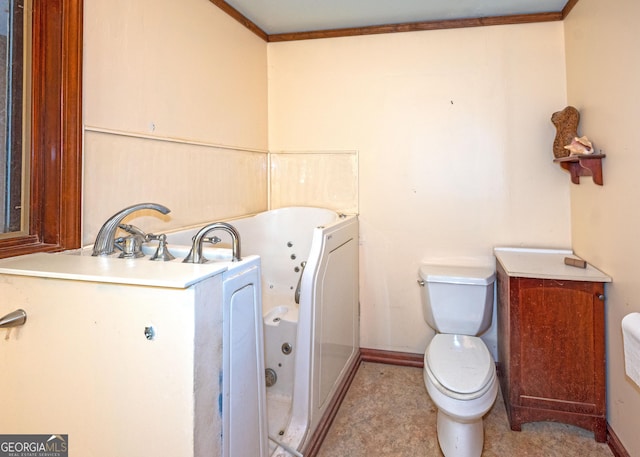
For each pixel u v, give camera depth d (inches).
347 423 75.3
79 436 36.5
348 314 90.1
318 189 105.0
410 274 99.3
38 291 36.7
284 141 106.9
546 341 71.2
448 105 95.0
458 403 59.5
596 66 71.1
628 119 59.5
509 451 66.9
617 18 62.5
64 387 36.5
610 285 66.7
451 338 77.7
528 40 89.8
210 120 80.4
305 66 104.3
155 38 64.0
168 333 32.7
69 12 48.5
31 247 46.7
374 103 99.9
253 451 42.7
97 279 34.2
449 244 96.6
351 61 100.9
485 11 88.7
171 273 34.5
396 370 98.0
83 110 50.6
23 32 47.4
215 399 35.3
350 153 102.1
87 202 51.8
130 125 58.9
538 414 72.0
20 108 47.5
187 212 73.4
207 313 33.9
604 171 68.9
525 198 91.6
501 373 87.0
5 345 38.4
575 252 86.0
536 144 90.3
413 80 97.0
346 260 87.7
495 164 92.8
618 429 64.3
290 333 70.8
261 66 103.3
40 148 48.9
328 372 74.7
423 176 97.4
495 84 92.0
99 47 53.0
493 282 84.0
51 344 36.6
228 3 85.7
